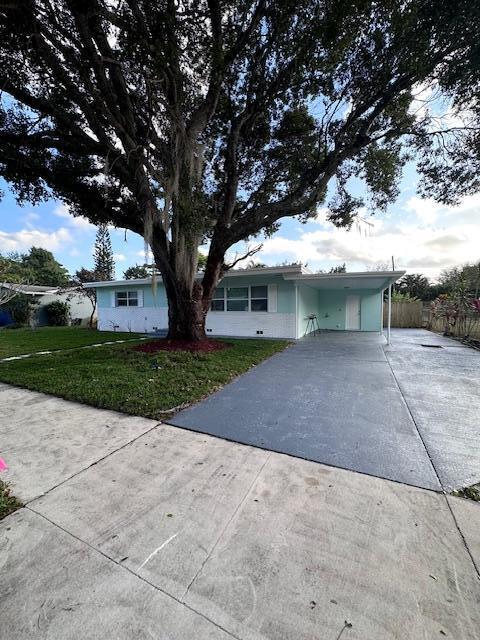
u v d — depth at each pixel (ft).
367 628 4.17
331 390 15.71
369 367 21.18
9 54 15.84
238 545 5.68
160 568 5.18
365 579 4.93
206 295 27.71
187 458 8.97
